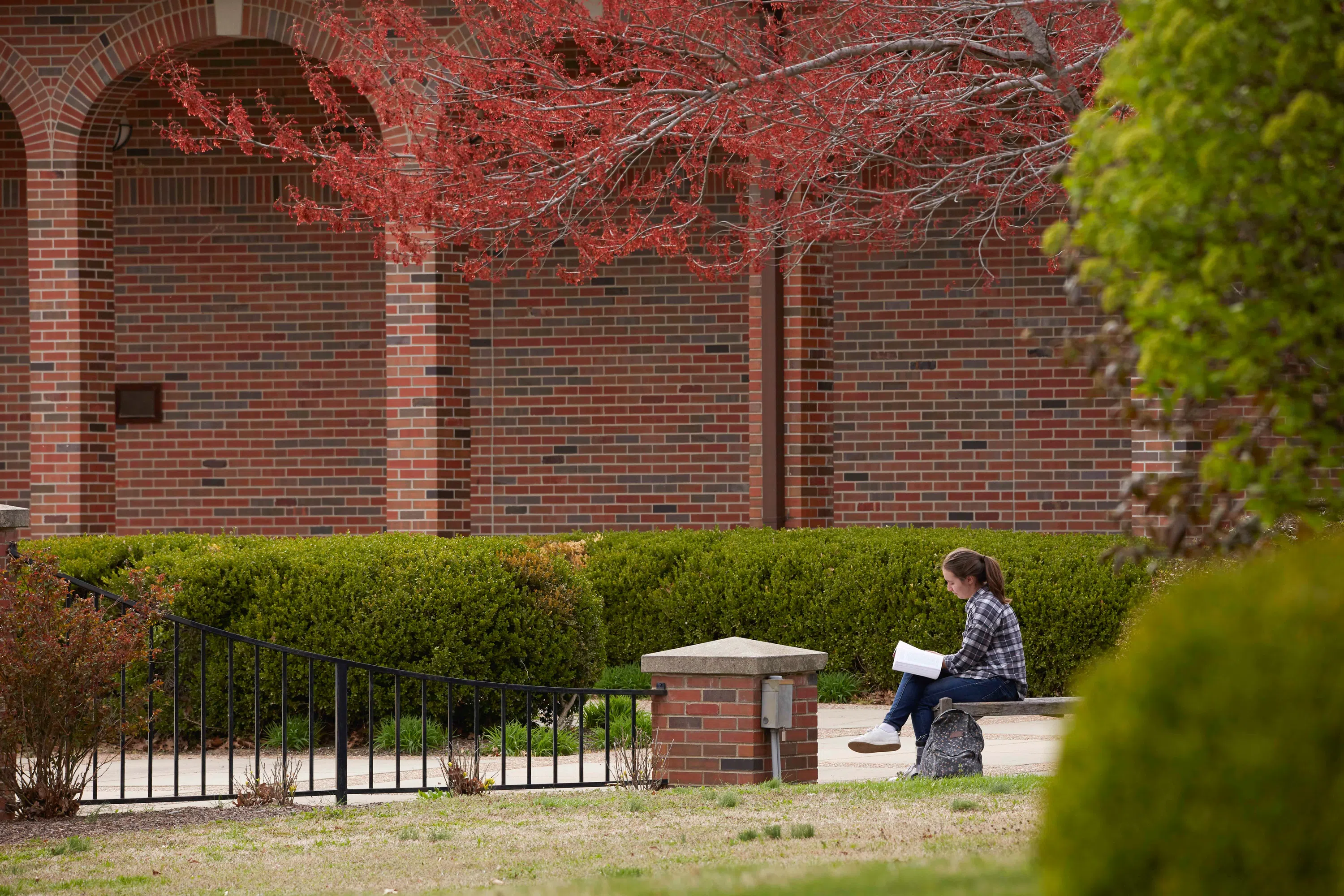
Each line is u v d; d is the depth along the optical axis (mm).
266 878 14766
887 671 29906
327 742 25625
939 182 24250
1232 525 10492
